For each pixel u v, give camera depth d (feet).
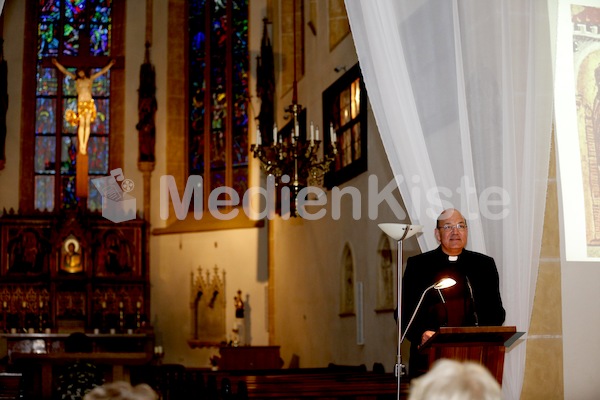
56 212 80.89
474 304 18.92
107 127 83.82
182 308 78.43
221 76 80.84
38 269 77.71
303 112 63.26
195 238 78.43
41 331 74.28
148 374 60.44
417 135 20.83
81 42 82.99
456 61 21.49
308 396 24.70
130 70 84.07
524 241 21.53
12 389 39.09
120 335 73.72
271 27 76.18
